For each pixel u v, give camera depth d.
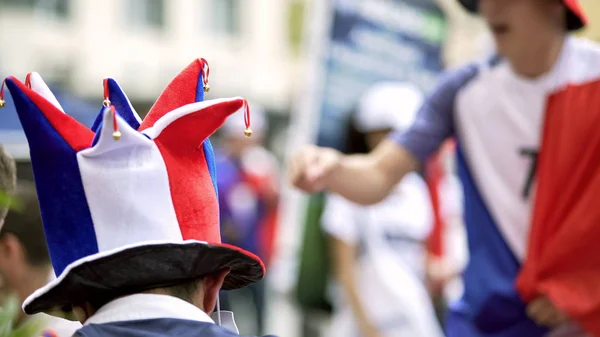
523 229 4.77
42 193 2.72
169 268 2.66
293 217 8.02
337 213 6.59
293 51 21.56
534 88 4.72
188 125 2.74
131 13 19.38
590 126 4.56
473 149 4.89
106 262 2.61
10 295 3.45
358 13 8.58
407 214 6.77
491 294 4.80
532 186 4.74
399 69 8.77
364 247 6.64
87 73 18.45
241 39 21.23
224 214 10.84
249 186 11.10
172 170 2.72
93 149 2.65
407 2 8.77
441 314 7.22
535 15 4.61
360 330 6.64
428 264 7.01
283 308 11.91
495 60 4.91
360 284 6.61
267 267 11.59
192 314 2.68
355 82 8.59
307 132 8.48
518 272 4.78
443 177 7.11
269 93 21.38
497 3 4.62
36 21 17.89
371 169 5.02
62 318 3.05
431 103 5.02
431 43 8.88
